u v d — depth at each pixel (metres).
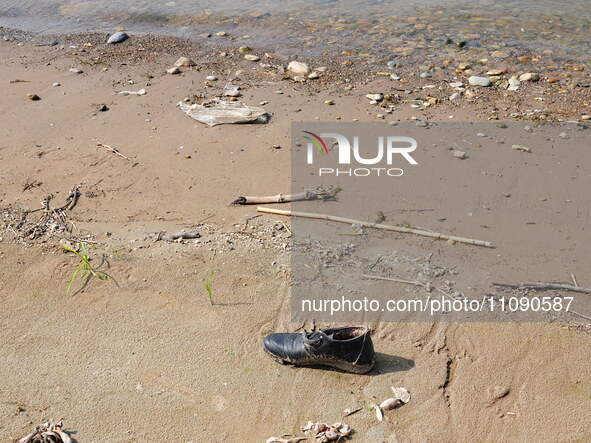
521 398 1.73
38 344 1.90
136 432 1.64
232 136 3.01
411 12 4.53
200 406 1.71
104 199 2.60
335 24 4.38
